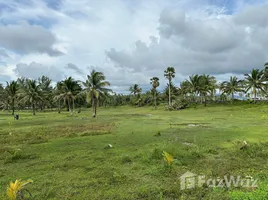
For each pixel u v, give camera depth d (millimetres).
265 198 3748
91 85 30516
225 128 14914
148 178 5480
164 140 10609
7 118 29828
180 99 50094
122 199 4363
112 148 8969
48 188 4883
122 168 6289
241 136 11414
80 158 7391
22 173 5969
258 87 40781
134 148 8852
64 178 5527
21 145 9875
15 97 41000
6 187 4965
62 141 10734
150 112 43438
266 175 5535
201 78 49688
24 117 31422
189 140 10531
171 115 31344
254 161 6816
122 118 26594
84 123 20375
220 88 48562
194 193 4590
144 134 12742
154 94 55750
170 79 49000
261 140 10211
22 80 48406
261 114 27172
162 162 6723
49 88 58594
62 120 24562
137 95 72625
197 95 53156
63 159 7297
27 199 4371
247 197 3820
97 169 6203
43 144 10023
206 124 18000
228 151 8164
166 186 4934
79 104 69688
